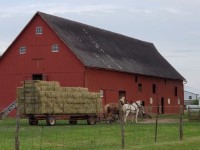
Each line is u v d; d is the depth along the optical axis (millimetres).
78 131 33250
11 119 53344
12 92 60750
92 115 45031
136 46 80312
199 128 37625
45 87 41938
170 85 81375
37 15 59688
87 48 61469
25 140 26609
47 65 59000
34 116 41906
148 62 77688
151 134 31328
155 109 74938
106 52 65625
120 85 64188
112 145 24188
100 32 71062
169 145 23828
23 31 60438
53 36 58750
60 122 47531
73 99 43812
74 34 62156
